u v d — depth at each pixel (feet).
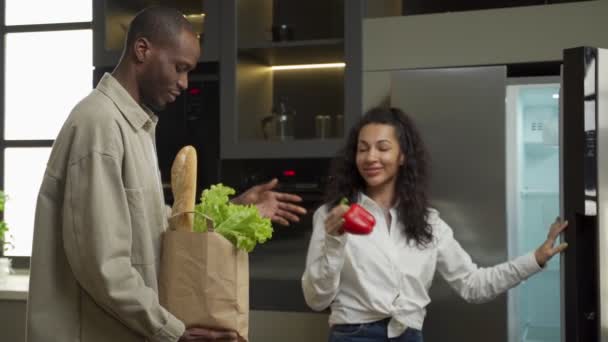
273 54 9.58
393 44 9.05
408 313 6.95
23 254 11.08
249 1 9.53
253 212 4.86
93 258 4.26
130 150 4.59
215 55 9.46
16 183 11.21
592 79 5.71
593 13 8.40
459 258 7.47
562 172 5.97
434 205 8.32
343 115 9.34
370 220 6.34
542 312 8.66
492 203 8.13
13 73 11.30
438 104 8.35
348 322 6.95
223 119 9.45
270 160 9.49
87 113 4.50
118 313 4.34
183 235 4.66
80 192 4.35
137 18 4.79
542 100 8.46
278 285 9.20
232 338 4.69
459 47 8.82
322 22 9.47
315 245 7.11
